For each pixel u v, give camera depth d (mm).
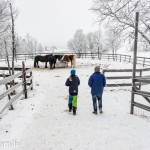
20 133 5820
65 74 17672
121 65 24859
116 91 11312
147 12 11703
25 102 8703
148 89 12172
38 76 16703
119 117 7207
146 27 12320
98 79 7395
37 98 9516
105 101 9367
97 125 6484
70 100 7617
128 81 14352
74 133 5906
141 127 6270
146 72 19609
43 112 7695
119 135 5746
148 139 5473
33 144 5258
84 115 7445
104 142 5359
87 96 10289
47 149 5035
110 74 17984
